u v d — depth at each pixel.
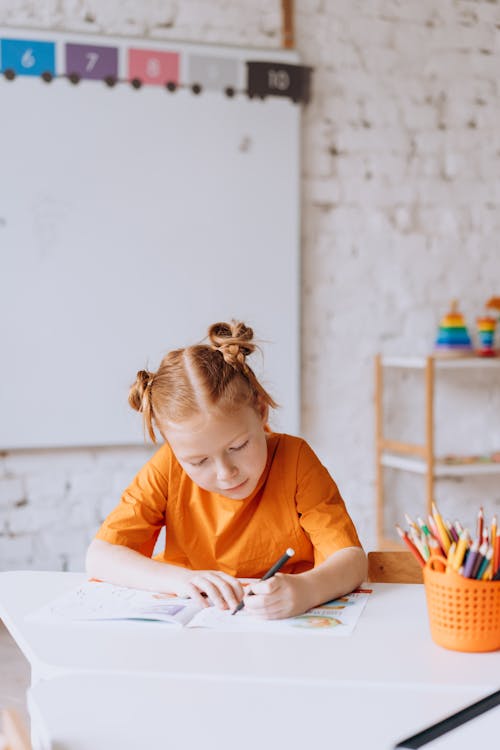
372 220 3.14
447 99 3.20
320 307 3.11
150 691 0.89
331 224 3.10
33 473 2.85
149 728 0.80
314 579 1.19
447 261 3.23
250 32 2.97
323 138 3.08
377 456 3.14
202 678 0.93
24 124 2.75
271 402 1.38
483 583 1.00
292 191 3.01
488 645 1.01
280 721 0.82
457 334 3.04
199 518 1.43
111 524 1.40
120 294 2.88
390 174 3.15
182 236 2.92
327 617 1.14
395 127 3.15
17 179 2.76
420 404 3.25
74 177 2.81
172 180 2.90
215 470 1.27
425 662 0.98
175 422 1.25
